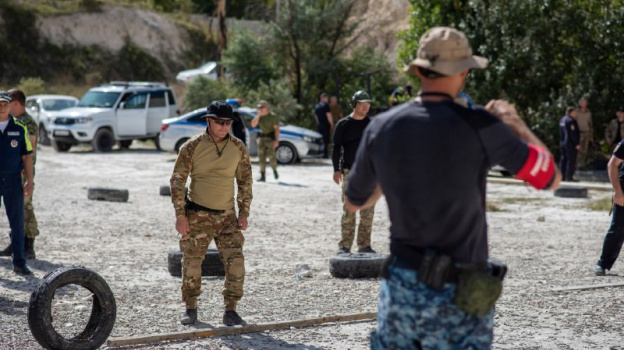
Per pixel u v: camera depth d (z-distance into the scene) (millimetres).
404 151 3391
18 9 53969
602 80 25234
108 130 31500
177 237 12453
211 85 37594
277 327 7043
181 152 6863
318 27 37375
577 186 19266
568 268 10188
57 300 8031
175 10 66312
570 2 25469
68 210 15367
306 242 12203
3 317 7387
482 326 3387
